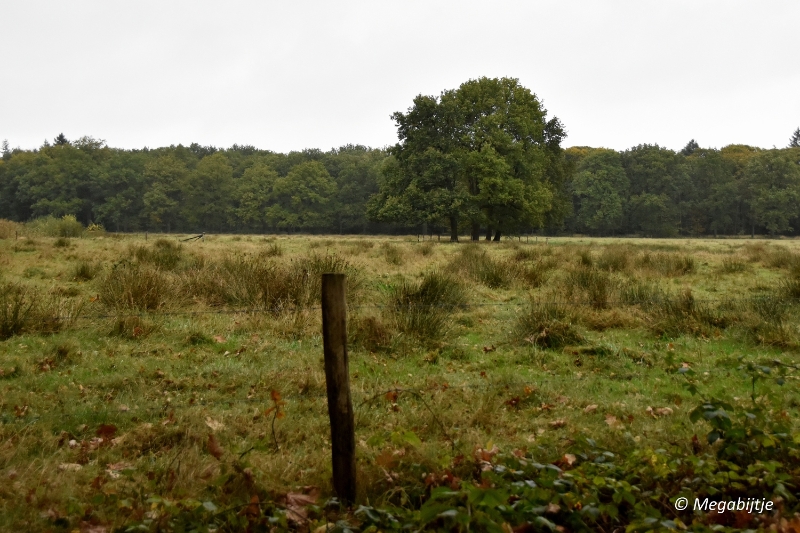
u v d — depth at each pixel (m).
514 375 6.45
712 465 3.68
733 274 15.49
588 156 82.44
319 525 3.27
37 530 3.36
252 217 84.94
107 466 4.22
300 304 9.23
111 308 8.73
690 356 7.34
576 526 3.12
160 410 5.30
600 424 5.07
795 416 5.18
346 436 3.54
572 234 86.12
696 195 85.62
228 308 9.34
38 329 7.79
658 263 16.41
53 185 84.25
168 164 85.12
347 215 85.69
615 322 8.91
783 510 3.26
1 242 21.47
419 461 4.03
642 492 3.50
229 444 4.55
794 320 8.72
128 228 85.62
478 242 38.03
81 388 5.86
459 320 9.16
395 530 3.04
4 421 4.95
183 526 3.15
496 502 2.74
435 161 42.12
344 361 3.53
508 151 42.91
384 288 11.70
